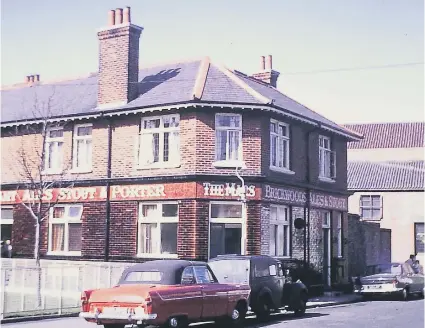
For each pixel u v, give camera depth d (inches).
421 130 2186.3
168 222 925.8
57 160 1035.9
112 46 999.6
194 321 581.3
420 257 1715.1
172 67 1050.7
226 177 911.0
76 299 832.9
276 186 960.9
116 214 962.7
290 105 1067.9
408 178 1779.0
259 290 691.4
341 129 1134.4
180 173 915.4
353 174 1844.2
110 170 975.0
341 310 836.6
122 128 974.4
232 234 914.7
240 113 927.0
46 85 1176.8
